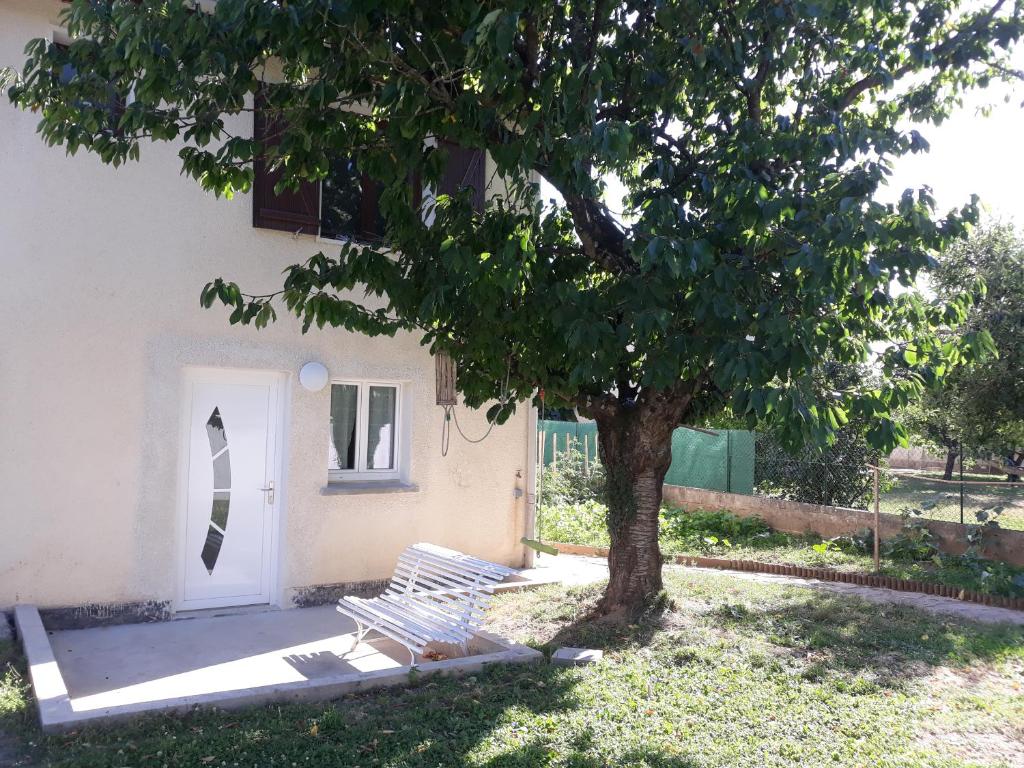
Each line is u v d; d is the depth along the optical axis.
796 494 14.50
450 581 7.11
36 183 7.27
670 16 6.65
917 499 14.91
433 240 6.59
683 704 5.52
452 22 5.96
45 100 6.00
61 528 7.26
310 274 6.42
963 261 11.29
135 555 7.59
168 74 5.50
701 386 7.44
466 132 6.01
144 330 7.70
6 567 7.02
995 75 7.74
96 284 7.49
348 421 9.15
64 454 7.29
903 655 6.84
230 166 6.22
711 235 6.03
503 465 10.05
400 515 9.16
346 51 5.79
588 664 6.36
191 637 7.25
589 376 5.73
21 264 7.17
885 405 5.96
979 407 11.26
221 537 8.27
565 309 5.80
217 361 8.07
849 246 5.11
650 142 7.45
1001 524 12.09
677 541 13.16
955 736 5.21
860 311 5.98
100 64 5.85
